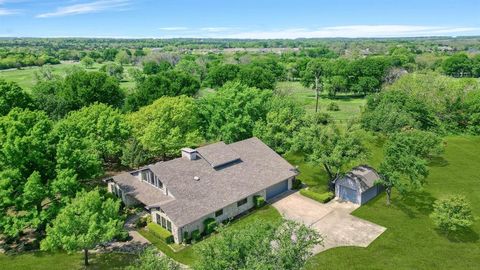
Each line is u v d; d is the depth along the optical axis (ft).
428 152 178.40
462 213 118.32
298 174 162.30
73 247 96.02
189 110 184.14
